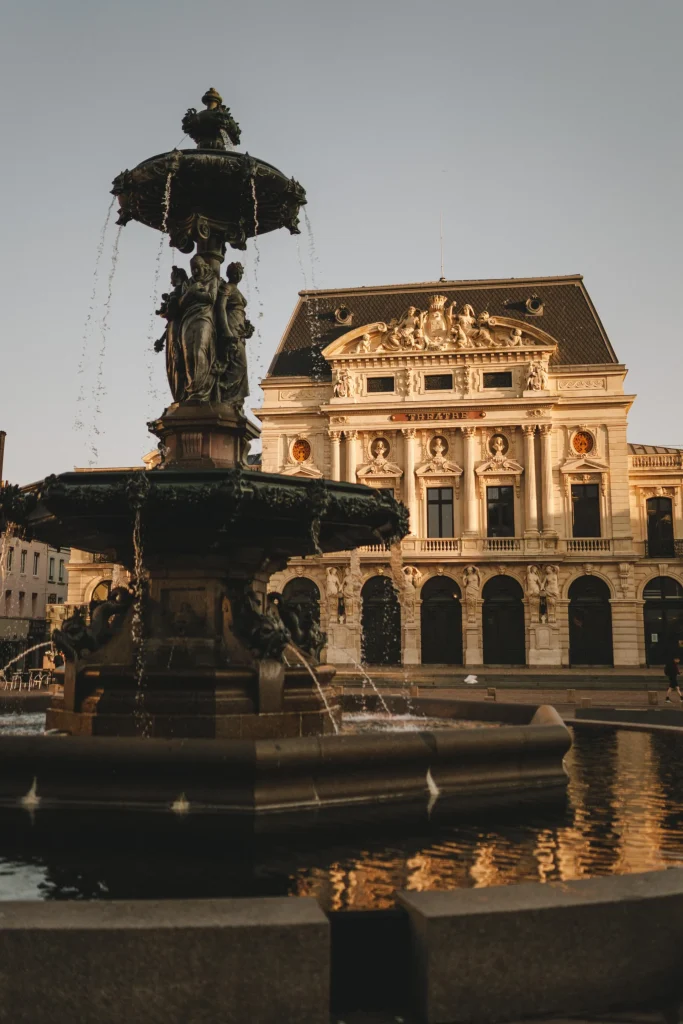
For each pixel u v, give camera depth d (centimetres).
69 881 606
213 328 1163
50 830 735
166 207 1159
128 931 403
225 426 1129
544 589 5381
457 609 5500
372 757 844
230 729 960
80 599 5938
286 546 1137
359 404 5653
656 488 5622
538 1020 430
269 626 1022
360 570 5519
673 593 5472
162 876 618
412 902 458
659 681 4528
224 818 767
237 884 599
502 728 962
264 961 409
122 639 1048
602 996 443
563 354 5738
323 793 824
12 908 425
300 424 5806
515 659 5406
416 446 5669
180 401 1159
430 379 5712
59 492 962
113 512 975
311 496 1011
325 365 5944
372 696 1694
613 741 1440
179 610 1055
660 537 5609
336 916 502
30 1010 397
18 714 1558
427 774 890
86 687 1023
